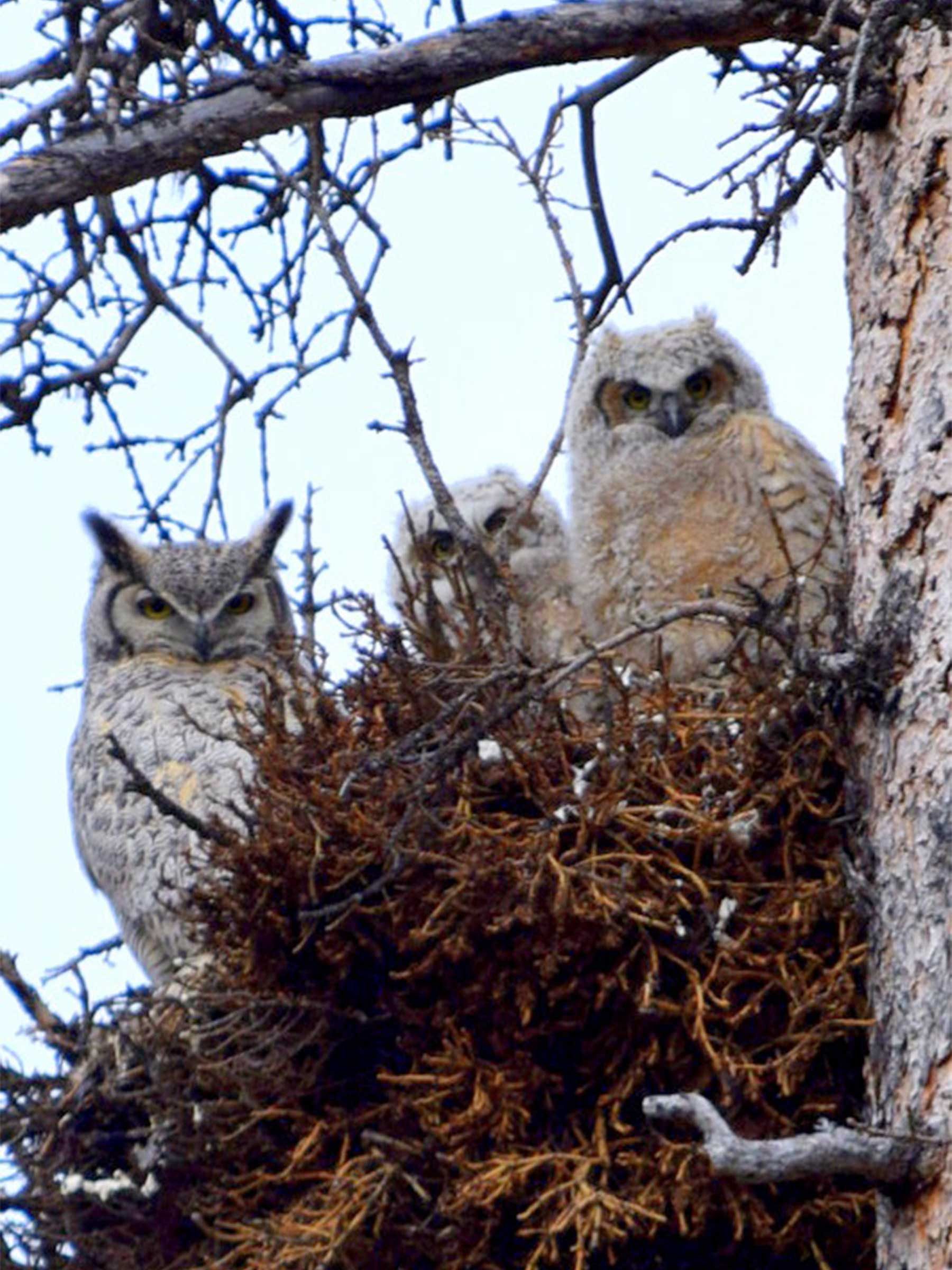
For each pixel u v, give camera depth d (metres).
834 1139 7.19
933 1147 7.28
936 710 8.11
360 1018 9.62
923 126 8.80
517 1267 9.16
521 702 8.84
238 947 9.98
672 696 9.63
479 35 8.89
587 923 9.07
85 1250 9.95
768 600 10.67
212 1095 9.97
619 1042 9.22
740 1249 9.12
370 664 10.21
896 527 8.45
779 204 9.04
